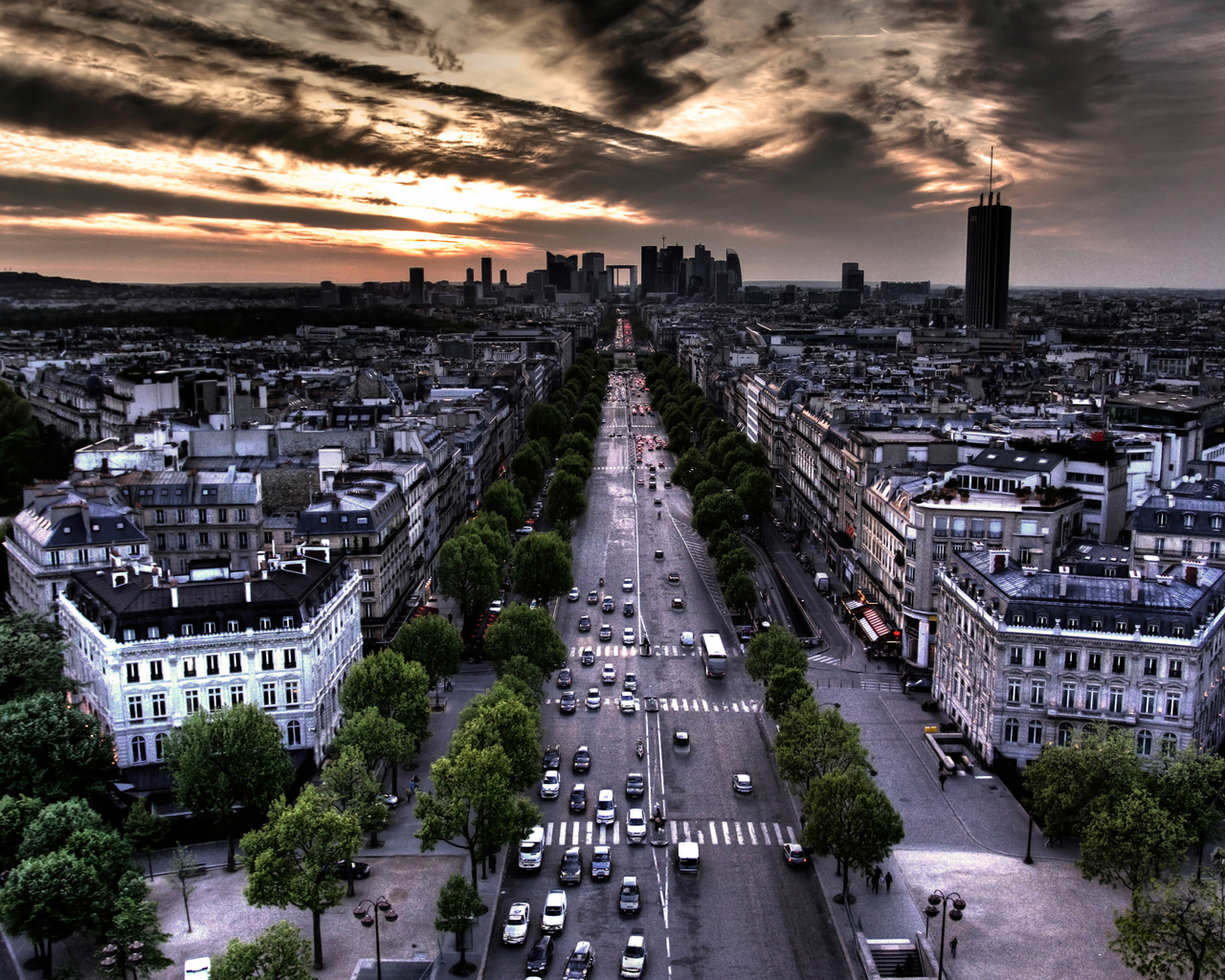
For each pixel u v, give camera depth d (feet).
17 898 486.38
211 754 593.42
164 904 563.07
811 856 606.14
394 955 515.50
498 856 614.75
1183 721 651.25
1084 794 570.05
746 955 516.32
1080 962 503.61
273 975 444.96
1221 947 441.27
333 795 550.36
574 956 505.66
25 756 589.73
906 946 517.14
